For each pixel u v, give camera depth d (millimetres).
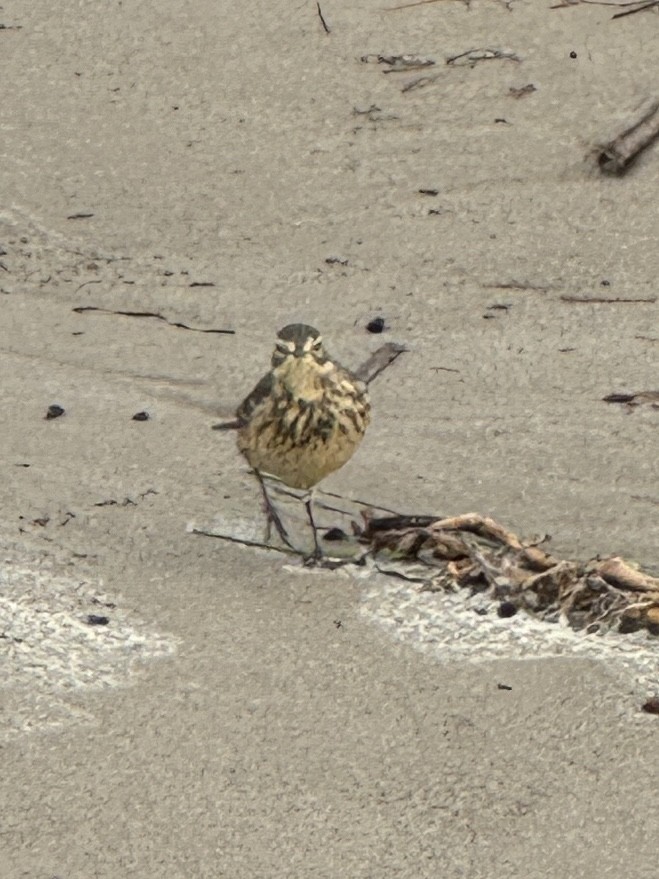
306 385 10141
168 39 15352
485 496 10977
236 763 9047
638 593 9984
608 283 12977
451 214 13656
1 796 8891
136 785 8938
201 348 12484
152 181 14109
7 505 10930
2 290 13078
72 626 9945
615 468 11219
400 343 12484
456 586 10141
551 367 12203
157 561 10461
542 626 9867
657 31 15047
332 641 9789
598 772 8953
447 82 14758
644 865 8477
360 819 8727
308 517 10750
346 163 14164
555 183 13844
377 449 11430
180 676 9586
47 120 14672
